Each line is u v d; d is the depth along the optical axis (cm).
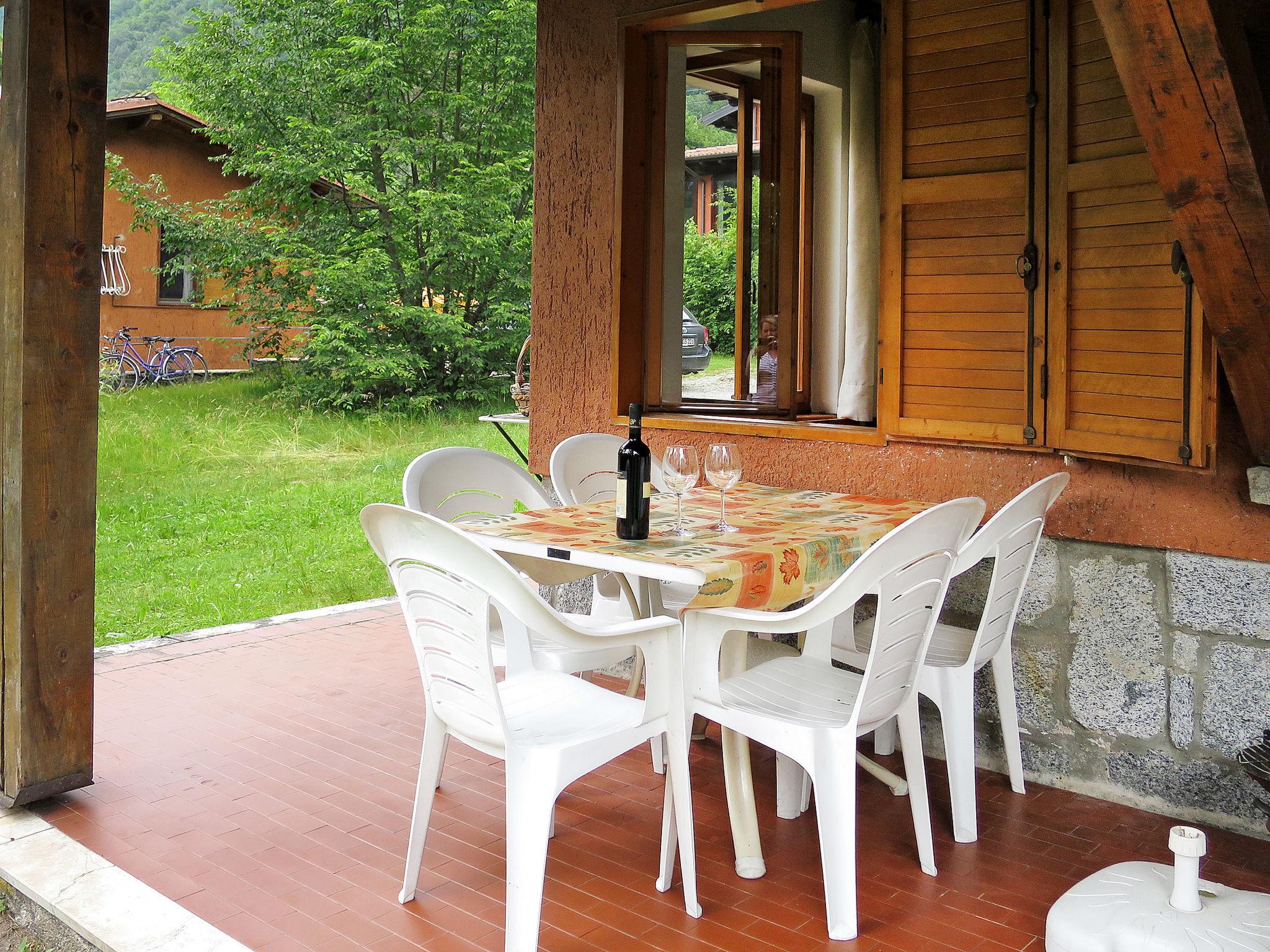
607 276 441
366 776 339
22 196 293
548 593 477
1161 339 290
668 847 267
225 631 509
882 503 344
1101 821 312
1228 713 306
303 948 239
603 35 434
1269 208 230
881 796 330
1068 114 311
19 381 299
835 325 563
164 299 1692
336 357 1493
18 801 306
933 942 244
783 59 424
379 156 1670
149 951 235
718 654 259
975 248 338
